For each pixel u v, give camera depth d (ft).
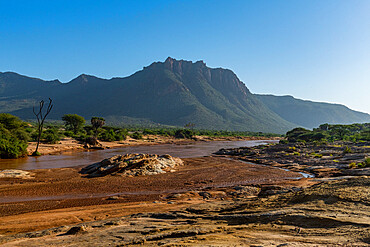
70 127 335.47
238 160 147.95
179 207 45.70
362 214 23.35
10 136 161.48
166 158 113.39
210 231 23.32
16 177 83.97
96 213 43.88
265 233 21.20
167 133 476.95
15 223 39.17
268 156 154.30
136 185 74.08
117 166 92.07
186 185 74.49
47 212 47.16
